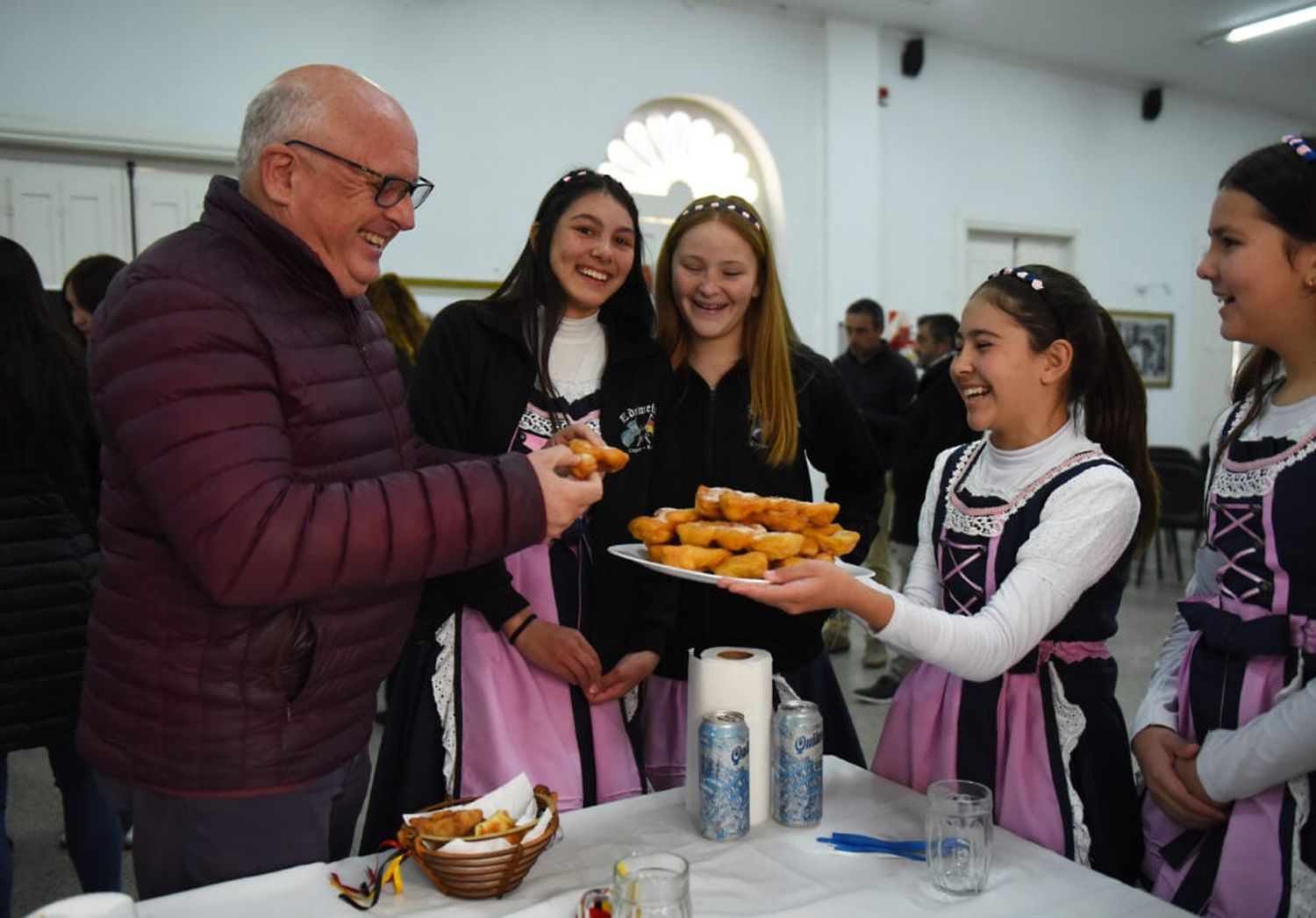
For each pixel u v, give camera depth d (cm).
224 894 99
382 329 125
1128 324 776
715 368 172
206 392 93
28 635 173
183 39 429
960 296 687
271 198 104
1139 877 129
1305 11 607
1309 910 106
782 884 102
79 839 188
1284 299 109
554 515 105
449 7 486
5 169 414
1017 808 125
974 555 131
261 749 108
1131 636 450
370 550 95
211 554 91
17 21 398
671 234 171
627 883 83
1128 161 761
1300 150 108
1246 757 107
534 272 157
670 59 554
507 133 508
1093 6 598
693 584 165
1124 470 126
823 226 617
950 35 645
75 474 179
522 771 144
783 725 116
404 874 104
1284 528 111
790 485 171
